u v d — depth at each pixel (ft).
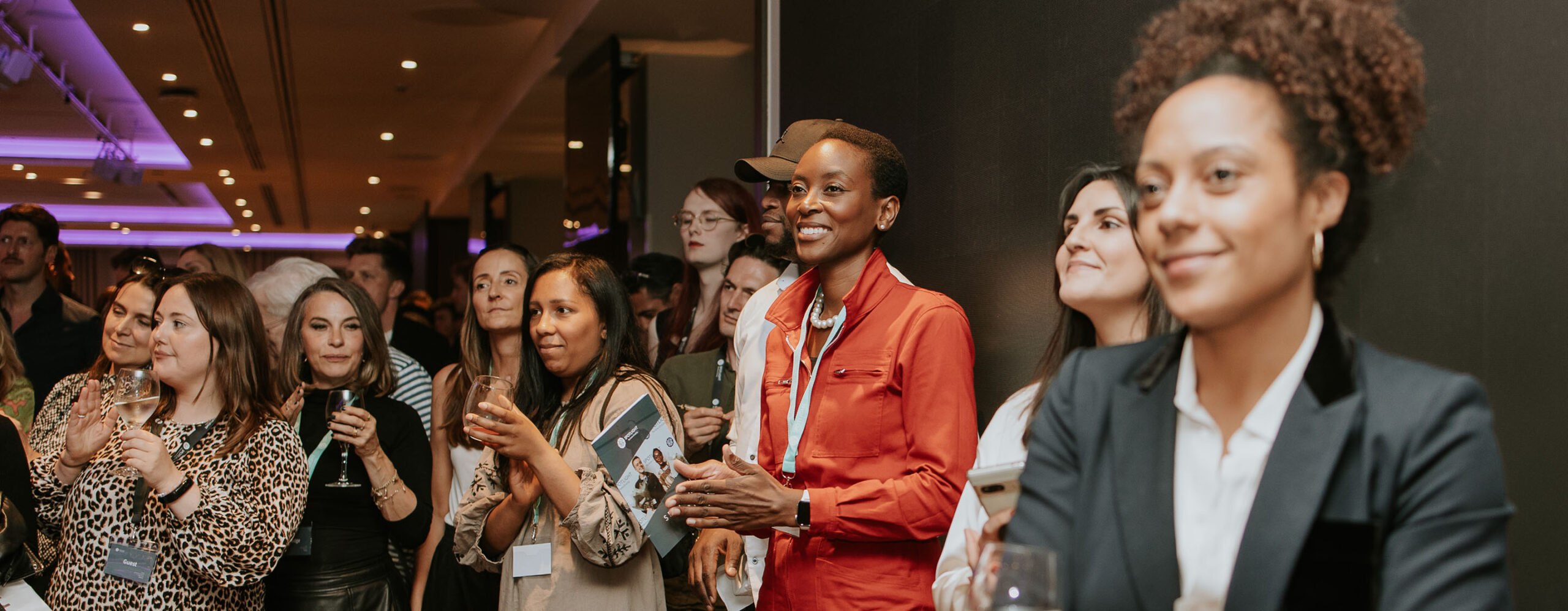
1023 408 4.83
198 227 69.92
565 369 7.86
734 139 24.75
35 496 8.84
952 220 8.08
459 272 30.09
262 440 8.25
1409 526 2.33
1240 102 2.42
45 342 14.64
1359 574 2.33
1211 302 2.42
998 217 7.40
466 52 28.40
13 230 14.47
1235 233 2.38
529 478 7.43
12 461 7.59
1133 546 2.66
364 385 9.82
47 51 29.76
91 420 8.73
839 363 6.36
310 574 8.76
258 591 8.38
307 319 9.77
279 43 27.04
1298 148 2.39
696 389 9.83
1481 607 2.24
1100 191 4.71
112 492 7.97
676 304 13.66
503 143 36.60
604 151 24.02
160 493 7.57
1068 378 3.01
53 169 47.09
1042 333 6.82
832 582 6.12
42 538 9.12
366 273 15.85
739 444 7.77
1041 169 6.85
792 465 6.45
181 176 50.26
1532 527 3.89
